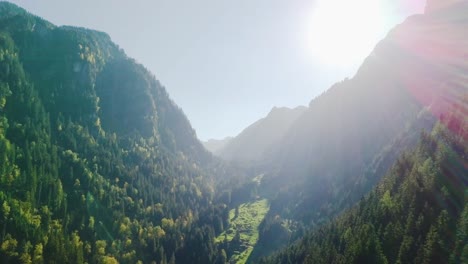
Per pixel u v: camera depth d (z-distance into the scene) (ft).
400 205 426.92
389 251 375.86
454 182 392.68
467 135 447.83
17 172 627.87
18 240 527.40
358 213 523.70
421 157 498.69
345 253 418.51
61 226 597.93
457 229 326.44
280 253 621.72
